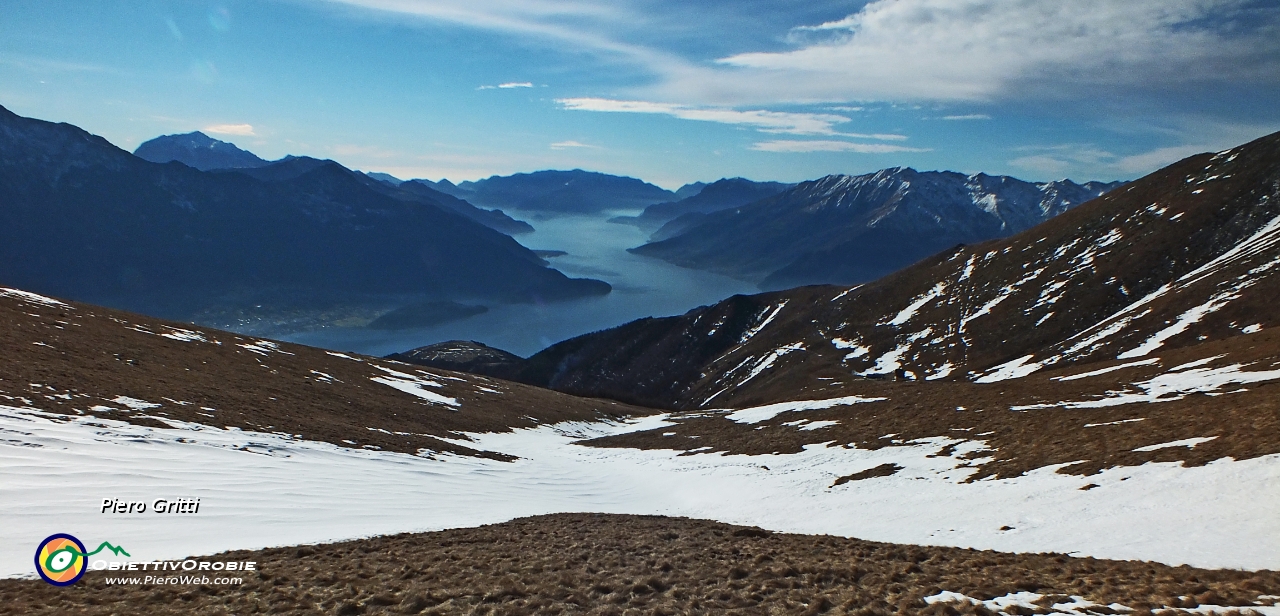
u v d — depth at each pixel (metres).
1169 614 13.45
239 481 28.36
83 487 23.64
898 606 15.33
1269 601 13.85
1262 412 28.38
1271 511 19.36
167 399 39.47
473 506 32.50
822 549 22.75
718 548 23.06
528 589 17.06
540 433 69.06
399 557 20.58
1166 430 30.19
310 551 20.62
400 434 48.91
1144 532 20.38
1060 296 133.75
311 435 40.34
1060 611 14.30
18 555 17.72
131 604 14.93
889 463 37.81
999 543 22.25
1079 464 28.69
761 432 55.88
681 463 49.16
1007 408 45.25
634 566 20.08
